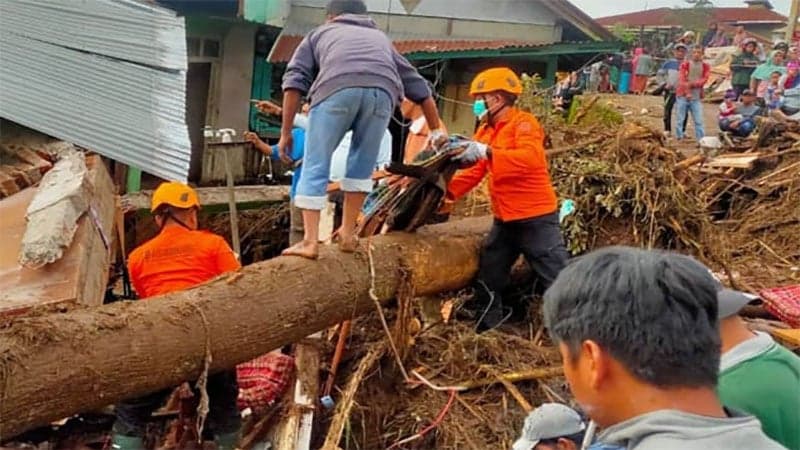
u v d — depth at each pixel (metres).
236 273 4.14
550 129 7.64
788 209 8.27
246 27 10.39
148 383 3.63
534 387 4.93
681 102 12.73
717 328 1.50
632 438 1.44
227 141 6.19
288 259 4.34
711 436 1.40
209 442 4.39
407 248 4.96
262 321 4.03
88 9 6.96
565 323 1.55
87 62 6.07
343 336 4.84
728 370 2.23
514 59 11.87
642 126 6.67
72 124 5.23
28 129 6.14
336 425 4.29
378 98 4.23
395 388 4.85
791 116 12.58
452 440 4.49
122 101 5.66
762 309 5.19
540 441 2.68
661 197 6.14
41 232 3.97
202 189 8.80
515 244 5.34
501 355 5.11
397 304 4.86
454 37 11.84
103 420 4.50
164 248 4.38
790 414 2.19
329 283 4.36
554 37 12.00
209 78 10.41
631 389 1.48
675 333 1.45
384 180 5.25
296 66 4.41
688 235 6.30
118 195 7.12
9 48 5.95
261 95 10.73
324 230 6.07
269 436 4.48
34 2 6.80
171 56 6.50
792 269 7.21
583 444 2.08
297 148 6.02
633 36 24.23
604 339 1.48
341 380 4.90
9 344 3.19
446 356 5.01
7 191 5.20
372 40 4.31
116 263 6.35
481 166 5.23
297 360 4.73
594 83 18.27
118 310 3.63
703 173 8.88
